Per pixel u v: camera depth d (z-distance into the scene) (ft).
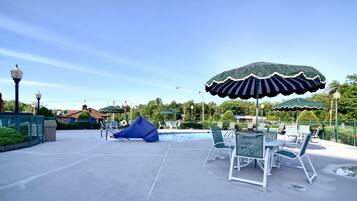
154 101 148.87
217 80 15.53
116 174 15.48
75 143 32.83
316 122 51.52
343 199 11.39
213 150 26.27
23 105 152.66
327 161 21.06
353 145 33.19
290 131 34.01
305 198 11.46
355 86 90.07
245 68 14.76
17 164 18.42
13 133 27.30
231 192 12.19
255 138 14.16
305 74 13.75
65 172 15.90
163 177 14.89
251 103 162.71
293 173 16.44
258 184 13.53
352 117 87.86
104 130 63.82
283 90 22.13
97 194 11.56
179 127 79.82
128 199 10.93
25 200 10.69
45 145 30.37
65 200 10.73
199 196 11.50
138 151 25.73
